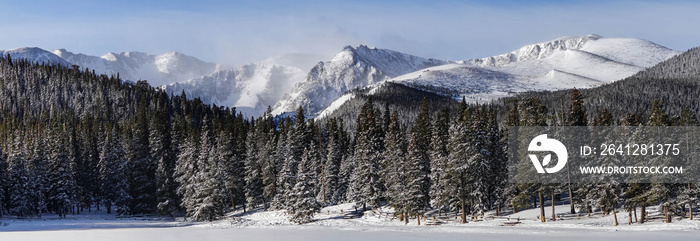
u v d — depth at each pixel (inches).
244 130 5305.1
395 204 2915.8
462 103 3986.2
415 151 2866.6
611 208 2432.3
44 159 4097.0
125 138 4667.8
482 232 2049.7
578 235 1889.8
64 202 3922.2
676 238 1753.2
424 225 2664.9
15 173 3752.5
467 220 2792.8
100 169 4328.3
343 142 4722.0
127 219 3791.8
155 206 4242.1
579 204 2753.4
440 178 2795.3
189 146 3865.7
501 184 3004.4
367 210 3430.1
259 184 3964.1
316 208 3112.7
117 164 4151.1
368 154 3341.5
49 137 4879.4
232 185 3934.5
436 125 3636.8
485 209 3002.0
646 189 2389.3
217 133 5009.8
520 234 1937.7
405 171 2871.6
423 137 3636.8
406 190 2819.9
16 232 2463.1
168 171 4072.3
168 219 3784.5
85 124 6879.9
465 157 2672.2
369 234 1999.3
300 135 4340.6
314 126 4854.8
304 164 3193.9
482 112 3759.8
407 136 3860.7
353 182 3526.1
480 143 2687.0
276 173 3865.7
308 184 3159.5
